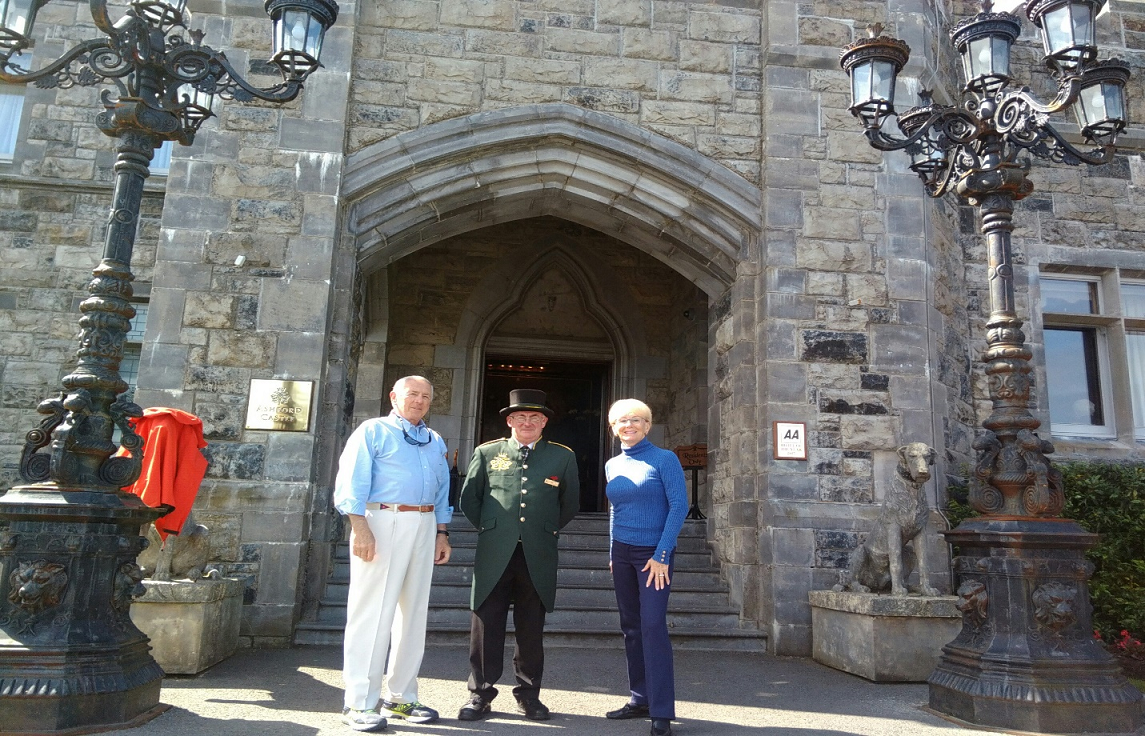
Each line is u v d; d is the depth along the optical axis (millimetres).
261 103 6797
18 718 3250
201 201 6602
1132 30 9477
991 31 4391
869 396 6973
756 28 7703
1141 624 6297
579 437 11977
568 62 7383
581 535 7988
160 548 5066
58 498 3486
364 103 7059
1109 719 3777
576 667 5430
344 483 3664
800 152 7371
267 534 6078
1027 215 8883
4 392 8227
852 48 4836
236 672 4945
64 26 8938
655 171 7316
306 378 6387
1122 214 9008
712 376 8305
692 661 6043
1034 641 3930
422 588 3857
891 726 4023
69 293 8492
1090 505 7004
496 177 7273
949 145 4711
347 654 3684
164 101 3975
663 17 7594
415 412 3951
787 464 6762
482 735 3643
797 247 7195
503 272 11148
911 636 5312
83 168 8680
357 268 7188
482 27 7332
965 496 7117
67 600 3477
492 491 4117
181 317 6398
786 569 6551
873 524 6445
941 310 7629
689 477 10344
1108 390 8836
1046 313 8789
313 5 4156
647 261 11523
